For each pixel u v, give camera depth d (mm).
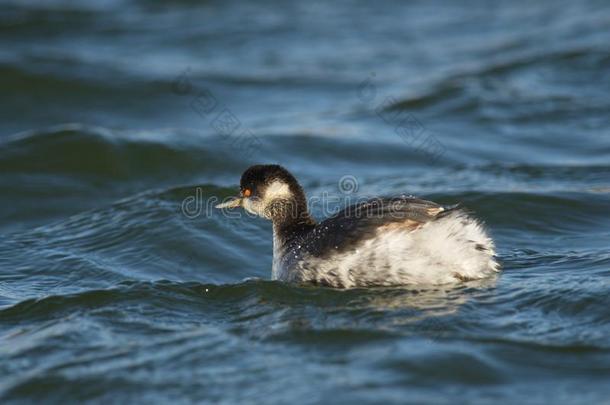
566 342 10492
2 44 29812
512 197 17078
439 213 12086
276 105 25484
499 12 33188
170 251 15531
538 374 9820
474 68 27094
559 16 32188
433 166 20750
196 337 11219
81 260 15203
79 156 20688
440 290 12008
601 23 30859
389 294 12000
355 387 9609
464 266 12016
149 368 10375
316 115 24469
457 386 9602
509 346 10422
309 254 12484
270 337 11047
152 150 21062
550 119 23078
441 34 31141
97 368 10414
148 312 12195
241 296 12555
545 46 28875
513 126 22812
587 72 26125
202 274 14875
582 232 15680
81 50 29438
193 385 9906
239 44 30578
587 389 9453
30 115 24828
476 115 23578
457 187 18312
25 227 18078
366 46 30250
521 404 9180
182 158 20969
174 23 32438
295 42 30781
